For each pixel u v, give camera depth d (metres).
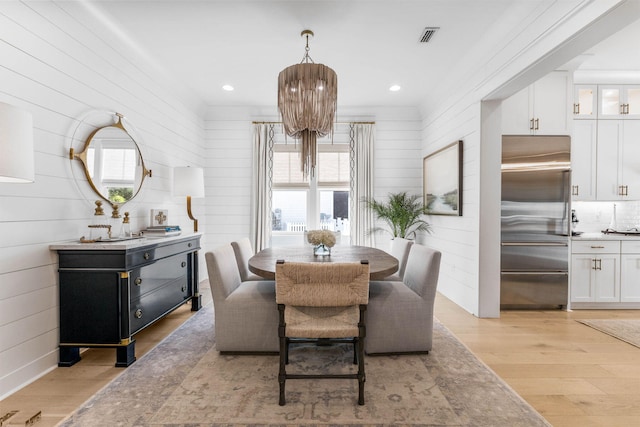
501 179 3.26
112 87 2.73
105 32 2.58
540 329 2.86
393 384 1.93
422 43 2.95
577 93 3.63
